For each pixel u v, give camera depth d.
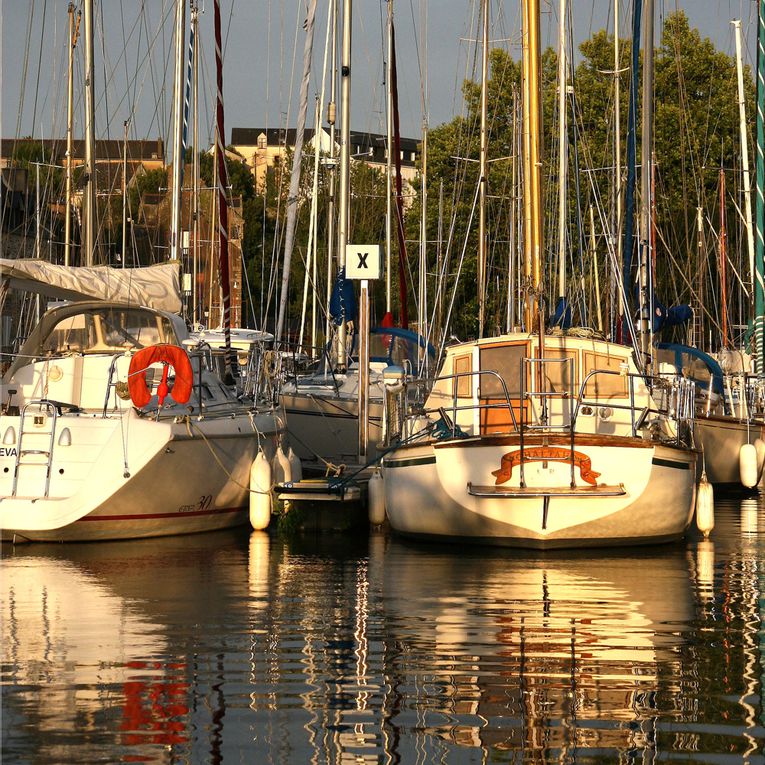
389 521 20.89
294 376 29.70
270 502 21.30
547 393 18.19
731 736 8.97
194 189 39.97
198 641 12.01
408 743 8.84
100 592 14.85
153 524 19.80
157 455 18.69
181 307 22.61
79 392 20.59
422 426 20.95
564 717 9.45
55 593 14.76
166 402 20.45
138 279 21.91
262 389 24.00
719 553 18.53
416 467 19.17
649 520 18.48
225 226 22.31
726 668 10.94
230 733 9.04
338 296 29.28
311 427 29.38
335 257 42.59
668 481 18.52
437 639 12.14
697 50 68.38
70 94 43.28
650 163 25.05
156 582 15.66
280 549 18.98
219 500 21.03
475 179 66.06
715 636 12.28
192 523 20.61
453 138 69.75
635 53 25.28
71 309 21.39
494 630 12.59
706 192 61.75
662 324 30.69
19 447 18.83
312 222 46.28
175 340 21.50
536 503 17.97
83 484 18.44
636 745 8.78
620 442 18.08
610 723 9.29
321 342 51.94
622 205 42.75
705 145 61.53
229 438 20.66
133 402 19.11
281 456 22.62
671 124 64.88
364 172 65.69
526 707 9.71
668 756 8.55
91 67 26.06
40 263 20.97
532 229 19.55
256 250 78.81
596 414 19.83
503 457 18.12
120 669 10.85
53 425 18.77
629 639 12.15
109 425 18.94
